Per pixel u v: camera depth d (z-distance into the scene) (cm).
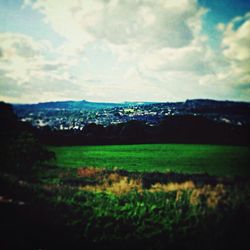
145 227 778
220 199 860
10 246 709
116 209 827
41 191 875
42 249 720
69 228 770
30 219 772
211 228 786
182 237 763
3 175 955
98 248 739
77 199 863
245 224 792
